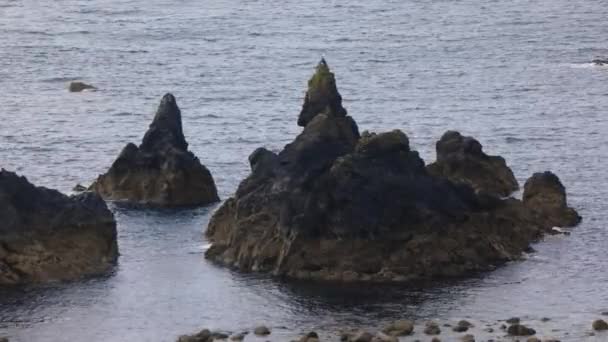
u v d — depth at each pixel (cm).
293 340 18338
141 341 18625
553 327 18738
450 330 18638
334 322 19138
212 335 18575
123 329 19075
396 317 19288
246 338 18550
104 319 19450
